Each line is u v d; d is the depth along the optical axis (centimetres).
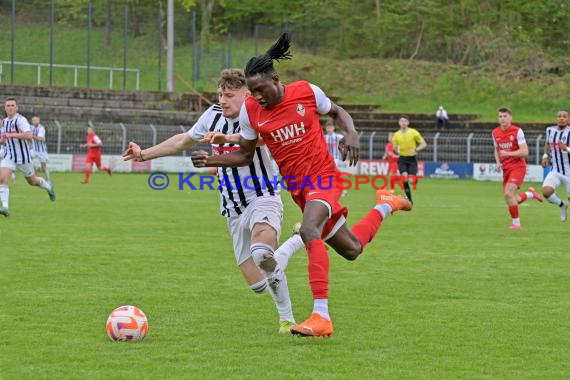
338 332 1745
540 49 14825
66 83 13225
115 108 11262
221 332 1738
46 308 1964
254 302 2075
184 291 2222
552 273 2600
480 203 5909
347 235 1741
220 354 1545
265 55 1656
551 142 4319
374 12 15738
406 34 15338
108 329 1642
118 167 9900
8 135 4303
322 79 13812
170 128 10088
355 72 14062
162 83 13425
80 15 14388
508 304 2077
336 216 1697
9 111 4297
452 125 11475
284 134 1670
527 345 1641
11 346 1592
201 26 15600
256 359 1509
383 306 2042
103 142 10219
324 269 1625
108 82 13400
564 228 4097
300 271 2647
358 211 5106
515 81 13725
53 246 3125
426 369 1453
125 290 2222
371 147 10338
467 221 4444
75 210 4744
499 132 4122
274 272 1697
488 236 3694
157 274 2505
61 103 11194
